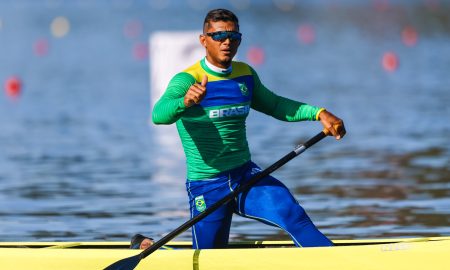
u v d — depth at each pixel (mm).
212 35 23344
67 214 37469
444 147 52688
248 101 24078
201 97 22172
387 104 72188
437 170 45594
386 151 52094
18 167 49469
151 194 41750
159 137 60344
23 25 175750
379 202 38344
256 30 156750
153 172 47750
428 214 35688
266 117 68000
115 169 48750
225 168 23922
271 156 50844
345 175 45125
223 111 23609
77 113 71750
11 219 36562
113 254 23672
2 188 43625
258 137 58375
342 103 73125
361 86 84812
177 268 23234
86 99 80062
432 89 81625
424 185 41781
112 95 82375
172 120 23016
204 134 23781
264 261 22812
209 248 24297
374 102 73562
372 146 54062
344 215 36031
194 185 24281
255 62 108500
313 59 111500
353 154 51531
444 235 32000
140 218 36469
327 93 79438
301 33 150250
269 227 34438
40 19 190000
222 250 23156
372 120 64438
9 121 68062
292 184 43188
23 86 91062
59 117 69812
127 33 152875
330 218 35562
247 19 182250
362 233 32844
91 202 39938
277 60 110875
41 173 47562
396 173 45188
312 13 195875
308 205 38250
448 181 42594
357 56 114625
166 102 23094
